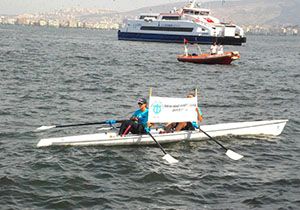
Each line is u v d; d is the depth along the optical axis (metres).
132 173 12.57
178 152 14.72
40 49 67.88
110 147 14.91
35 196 10.74
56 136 16.36
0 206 10.12
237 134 16.88
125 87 30.23
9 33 146.25
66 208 10.20
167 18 94.44
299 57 73.75
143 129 15.33
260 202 10.75
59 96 25.12
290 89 31.67
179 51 75.44
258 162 14.00
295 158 14.55
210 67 47.75
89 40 114.44
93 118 19.80
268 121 17.48
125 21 102.06
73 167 12.84
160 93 28.41
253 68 48.59
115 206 10.39
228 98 26.88
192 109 15.78
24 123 18.19
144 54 65.94
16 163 12.95
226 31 90.00
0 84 28.34
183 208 10.38
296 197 11.11
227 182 12.11
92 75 36.34
